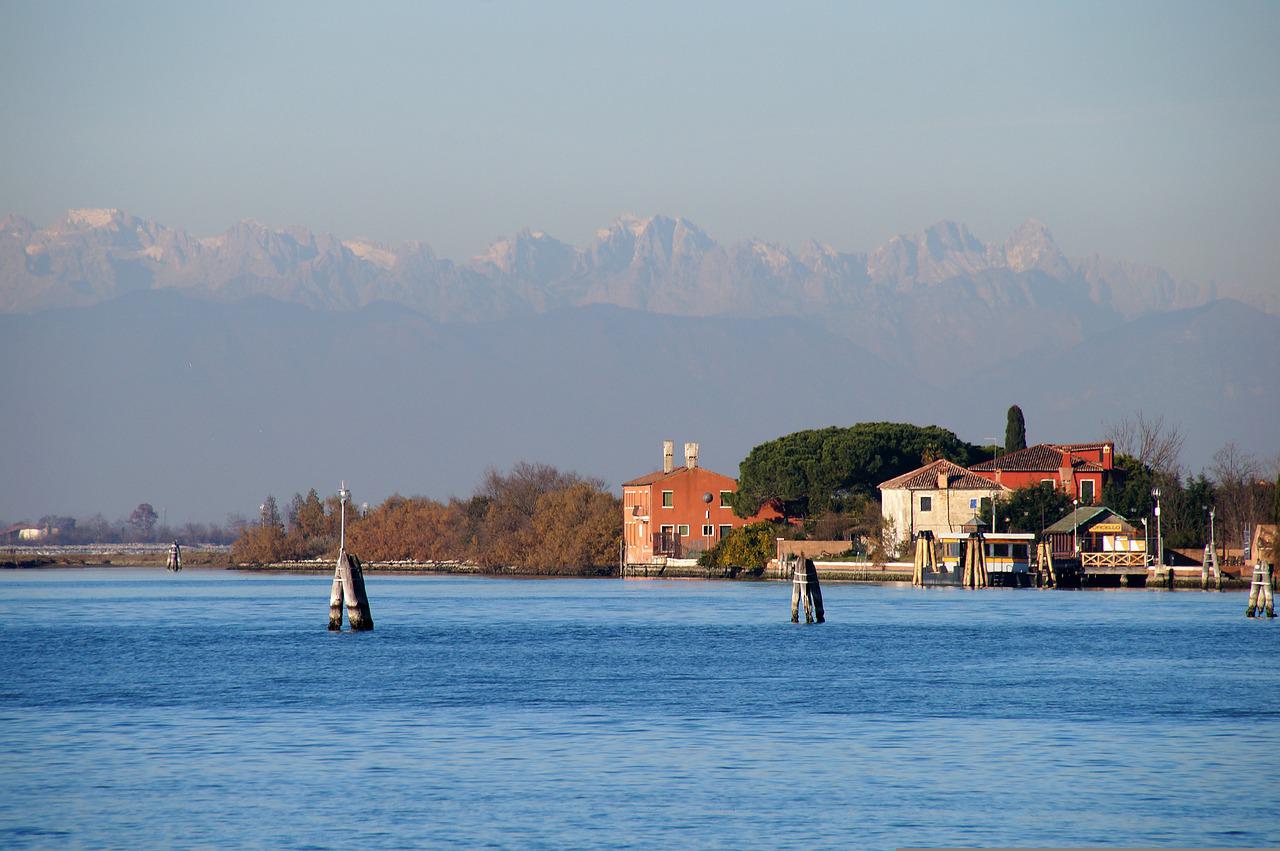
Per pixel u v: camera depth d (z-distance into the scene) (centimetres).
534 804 17750
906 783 18988
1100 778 19300
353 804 17762
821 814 17288
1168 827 16762
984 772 19700
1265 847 15962
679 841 16088
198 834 16400
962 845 16050
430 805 17700
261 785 18838
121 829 16612
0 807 17650
